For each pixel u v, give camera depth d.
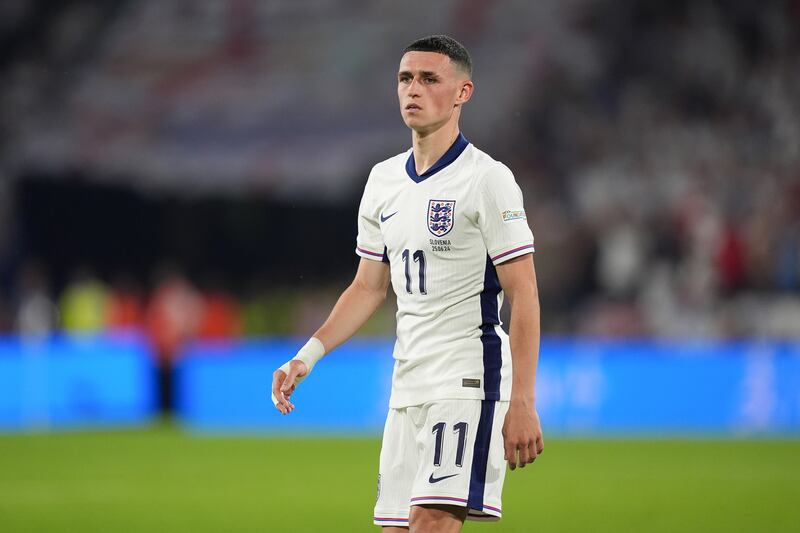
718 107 81.56
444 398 15.02
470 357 15.12
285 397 15.78
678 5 82.25
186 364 58.34
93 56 78.88
